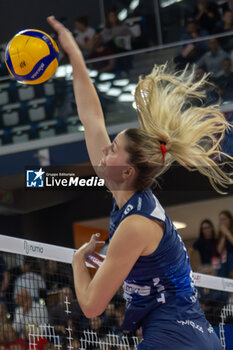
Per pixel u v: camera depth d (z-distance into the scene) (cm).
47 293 579
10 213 1720
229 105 1237
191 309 290
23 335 505
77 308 564
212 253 1334
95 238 301
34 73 353
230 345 482
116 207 299
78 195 1695
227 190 1547
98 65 1416
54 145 1448
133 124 1360
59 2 1947
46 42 354
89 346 551
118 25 1538
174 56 1352
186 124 299
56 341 525
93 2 1925
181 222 1678
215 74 1286
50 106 1484
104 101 1395
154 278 285
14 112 1509
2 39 1981
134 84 1387
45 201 1717
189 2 1470
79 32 1569
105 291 274
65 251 443
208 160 309
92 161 328
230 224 1347
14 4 1978
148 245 277
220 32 1428
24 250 416
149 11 1509
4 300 577
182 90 314
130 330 299
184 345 278
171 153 297
